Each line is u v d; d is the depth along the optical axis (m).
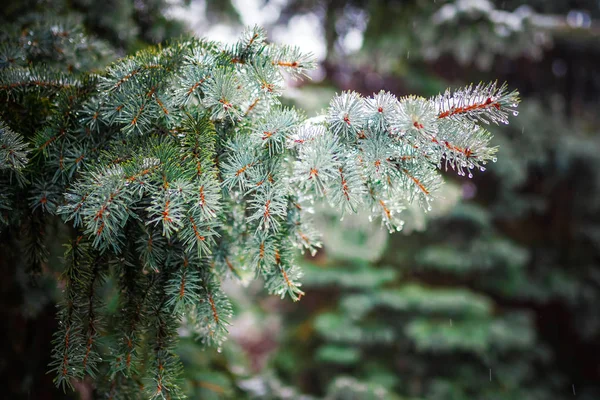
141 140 0.71
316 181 0.66
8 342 0.98
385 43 2.12
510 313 3.33
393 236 3.11
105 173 0.66
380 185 0.73
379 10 1.99
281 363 2.88
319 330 2.67
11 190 0.71
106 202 0.64
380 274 2.73
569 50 3.79
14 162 0.66
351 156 0.68
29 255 0.77
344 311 2.81
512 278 3.46
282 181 0.69
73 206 0.65
